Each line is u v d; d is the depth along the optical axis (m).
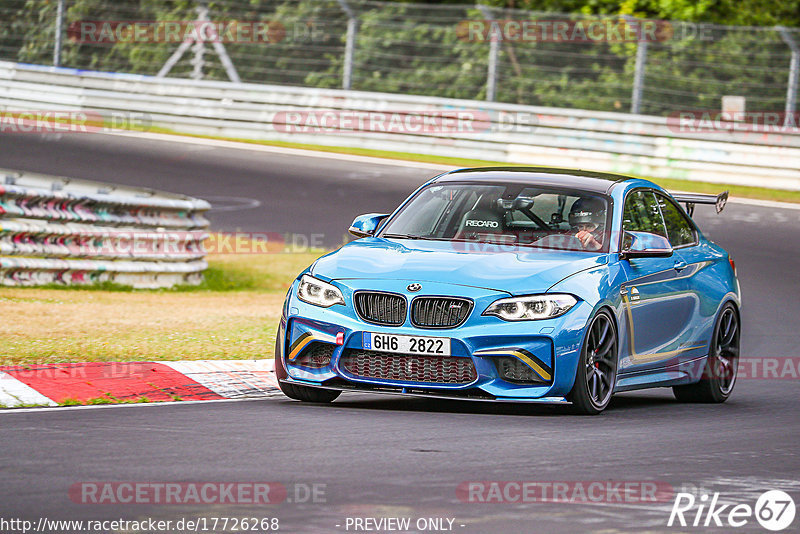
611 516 15.53
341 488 16.64
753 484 17.98
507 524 14.93
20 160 69.38
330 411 24.00
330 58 99.38
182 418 22.47
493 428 22.25
